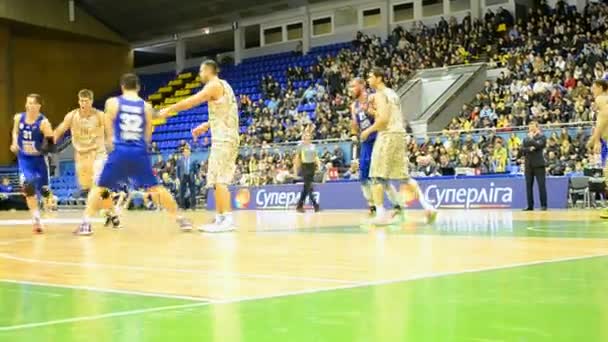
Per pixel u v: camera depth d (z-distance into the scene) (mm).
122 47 34125
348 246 6098
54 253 6055
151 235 8242
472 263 4578
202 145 24609
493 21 23641
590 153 14438
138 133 8531
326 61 26719
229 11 30656
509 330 2525
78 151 10258
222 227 8688
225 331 2617
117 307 3193
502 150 15633
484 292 3371
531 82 19781
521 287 3512
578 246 5711
